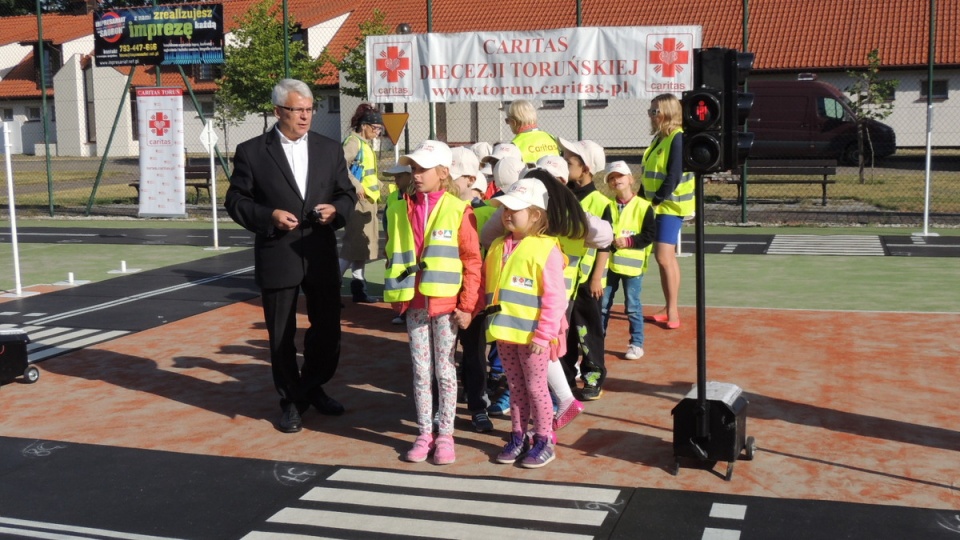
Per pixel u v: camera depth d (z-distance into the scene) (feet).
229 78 111.04
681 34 50.78
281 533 16.31
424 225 19.42
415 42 54.39
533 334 18.42
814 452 19.30
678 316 31.65
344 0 143.33
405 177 25.52
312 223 21.54
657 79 51.37
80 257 49.06
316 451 20.29
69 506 17.56
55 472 19.25
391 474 18.85
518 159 21.31
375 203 34.96
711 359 26.43
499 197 18.35
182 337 30.73
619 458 19.33
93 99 158.20
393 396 24.12
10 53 169.17
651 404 22.76
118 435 21.45
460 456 19.80
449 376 19.44
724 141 17.92
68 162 139.95
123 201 78.33
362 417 22.53
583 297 22.75
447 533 16.11
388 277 19.57
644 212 25.71
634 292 26.53
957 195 67.82
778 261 43.55
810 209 61.67
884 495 17.15
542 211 18.48
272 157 21.38
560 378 19.60
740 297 35.14
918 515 16.26
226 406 23.53
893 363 25.52
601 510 16.81
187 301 36.60
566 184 21.77
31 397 24.45
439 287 19.08
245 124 144.36
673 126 28.07
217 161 107.45
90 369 27.04
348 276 41.83
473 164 22.56
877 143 90.63
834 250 46.26
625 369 25.75
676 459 18.43
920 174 84.07
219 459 19.86
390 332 30.73
